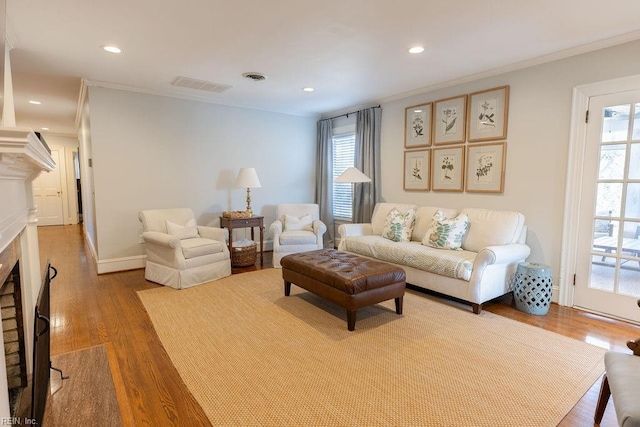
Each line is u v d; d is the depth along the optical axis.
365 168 5.25
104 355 2.38
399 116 4.84
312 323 2.89
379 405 1.86
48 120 6.76
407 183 4.77
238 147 5.35
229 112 5.23
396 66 3.55
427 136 4.47
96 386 2.03
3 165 1.22
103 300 3.42
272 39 2.85
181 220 4.46
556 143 3.29
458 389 2.00
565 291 3.30
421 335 2.68
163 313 3.10
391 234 4.21
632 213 2.91
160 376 2.13
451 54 3.22
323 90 4.52
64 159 8.93
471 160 4.00
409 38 2.84
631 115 2.86
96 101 4.14
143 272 4.43
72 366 2.24
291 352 2.42
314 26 2.61
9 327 1.90
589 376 2.13
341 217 5.99
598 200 3.09
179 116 4.77
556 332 2.74
